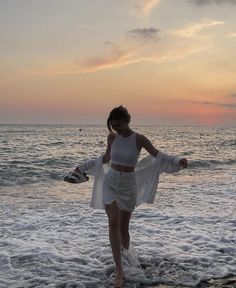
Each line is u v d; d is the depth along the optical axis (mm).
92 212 8648
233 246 5871
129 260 4961
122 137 4551
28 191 12258
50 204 9789
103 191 4555
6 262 5109
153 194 4684
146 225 7258
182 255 5402
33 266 4973
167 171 4637
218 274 4773
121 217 4734
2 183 14047
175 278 4645
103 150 34594
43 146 39625
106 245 5918
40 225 7332
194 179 15398
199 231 6793
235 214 8391
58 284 4387
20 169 18016
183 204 9711
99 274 4734
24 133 91812
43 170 17875
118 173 4500
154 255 5391
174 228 7066
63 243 6070
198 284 4480
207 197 10875
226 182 14414
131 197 4570
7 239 6254
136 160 4566
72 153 30047
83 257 5309
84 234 6641
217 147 43438
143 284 4453
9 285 4363
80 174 4855
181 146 45500
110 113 4523
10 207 9312
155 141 61031
